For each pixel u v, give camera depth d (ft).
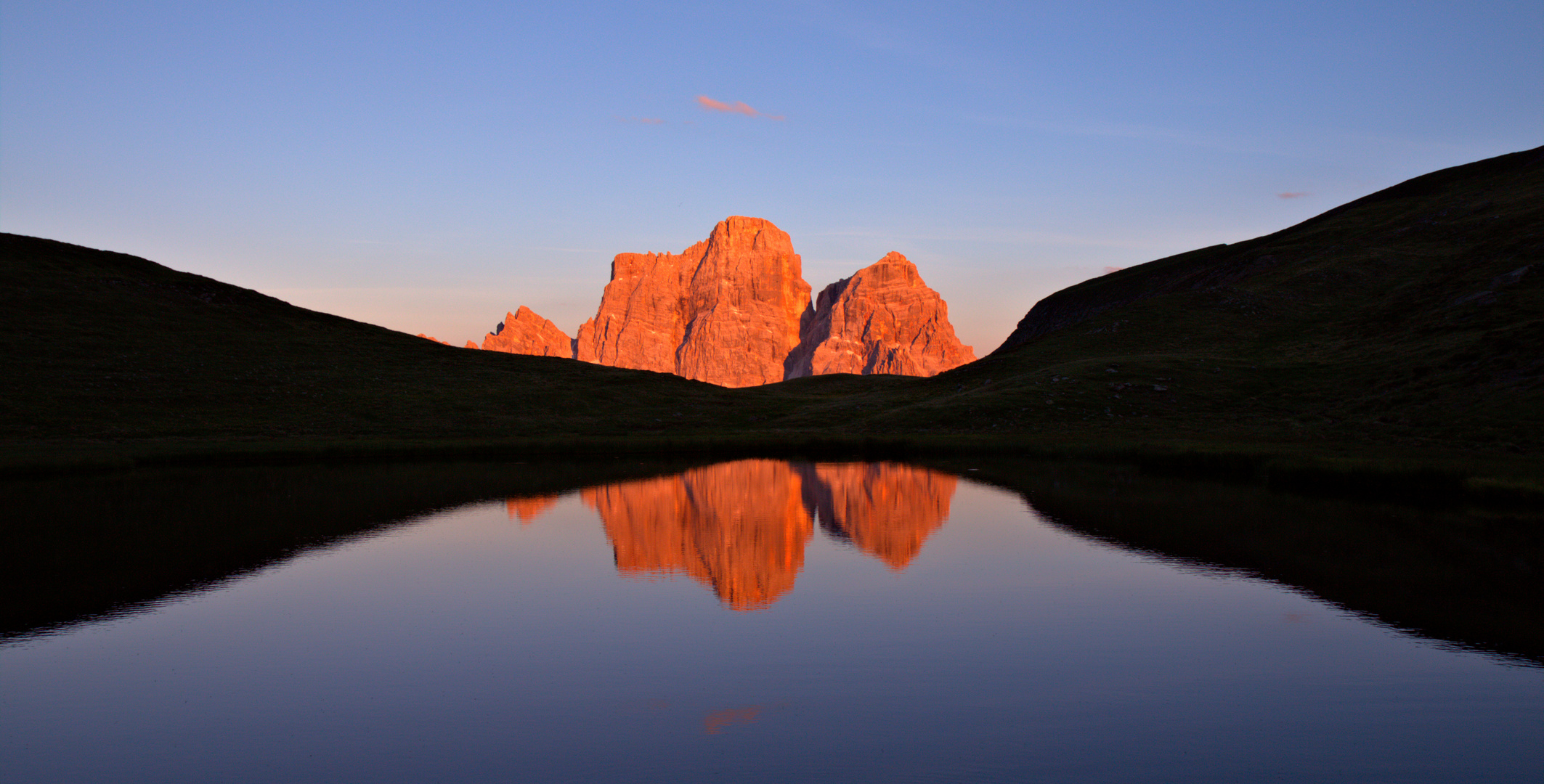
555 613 62.85
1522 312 190.39
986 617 61.05
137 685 49.11
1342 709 44.50
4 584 71.82
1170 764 38.68
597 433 236.84
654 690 47.91
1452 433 142.10
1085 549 83.66
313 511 109.50
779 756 39.70
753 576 73.82
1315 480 121.49
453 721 43.93
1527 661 51.03
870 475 150.51
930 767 38.40
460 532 95.25
